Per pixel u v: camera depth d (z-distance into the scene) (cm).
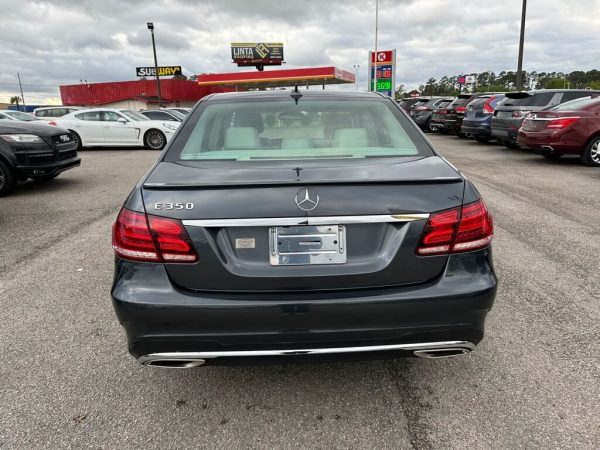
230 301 190
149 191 198
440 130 2014
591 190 718
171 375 255
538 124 970
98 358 271
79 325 309
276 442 205
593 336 285
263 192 192
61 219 589
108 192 777
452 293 193
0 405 229
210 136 250
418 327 195
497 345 277
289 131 256
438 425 213
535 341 281
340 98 287
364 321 192
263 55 5131
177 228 189
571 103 970
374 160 227
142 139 1574
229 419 220
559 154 983
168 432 211
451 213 195
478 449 198
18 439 206
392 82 3347
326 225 191
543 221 540
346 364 264
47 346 284
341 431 211
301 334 192
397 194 194
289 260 192
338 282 192
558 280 370
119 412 225
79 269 409
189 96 5328
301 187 193
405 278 195
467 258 199
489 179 822
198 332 192
